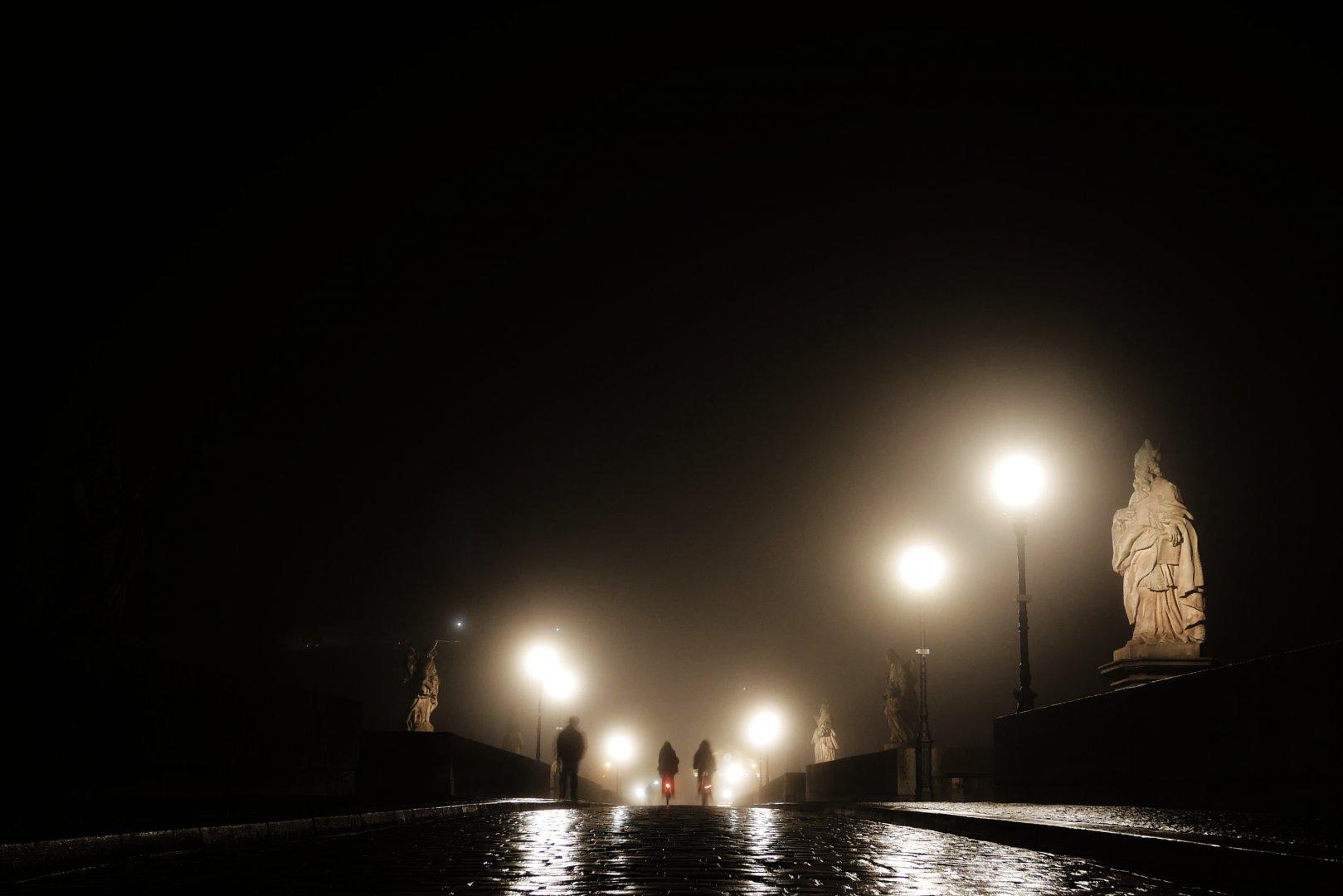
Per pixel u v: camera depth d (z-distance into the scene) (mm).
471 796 25469
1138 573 19562
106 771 12719
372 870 9094
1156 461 19938
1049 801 18766
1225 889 7887
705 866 9789
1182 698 14039
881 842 12789
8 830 8812
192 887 7793
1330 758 11000
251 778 16391
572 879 8750
